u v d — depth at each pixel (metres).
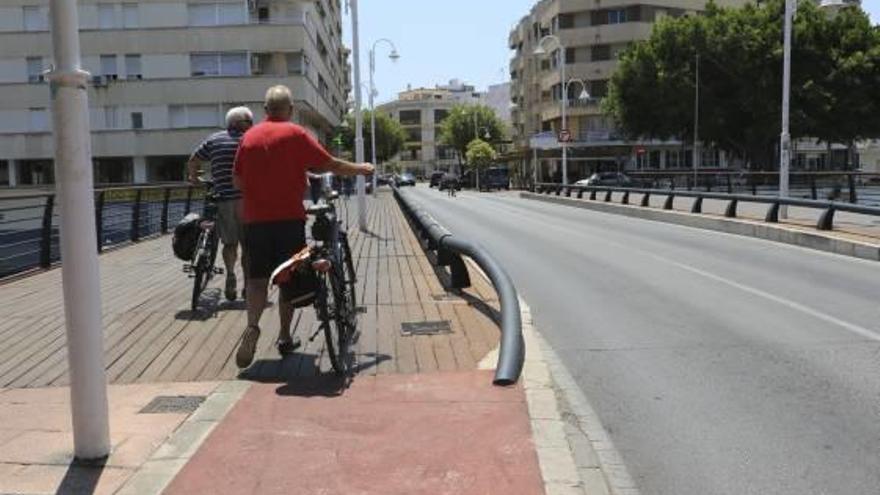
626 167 81.06
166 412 5.63
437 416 5.49
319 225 7.05
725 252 16.31
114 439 5.09
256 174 6.74
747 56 51.97
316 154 6.88
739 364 7.48
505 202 44.28
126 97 52.66
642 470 5.05
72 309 4.68
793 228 18.23
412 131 162.50
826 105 50.00
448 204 42.31
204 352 7.32
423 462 4.71
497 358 6.94
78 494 4.30
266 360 7.05
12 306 9.81
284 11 53.44
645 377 7.10
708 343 8.32
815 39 50.97
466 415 5.50
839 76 50.12
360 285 10.98
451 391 6.04
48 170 53.72
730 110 54.88
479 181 82.38
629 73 58.12
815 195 27.20
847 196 26.11
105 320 8.72
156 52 52.50
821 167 87.62
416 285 10.96
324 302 6.49
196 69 52.62
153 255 15.42
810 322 9.25
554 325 9.30
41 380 6.55
